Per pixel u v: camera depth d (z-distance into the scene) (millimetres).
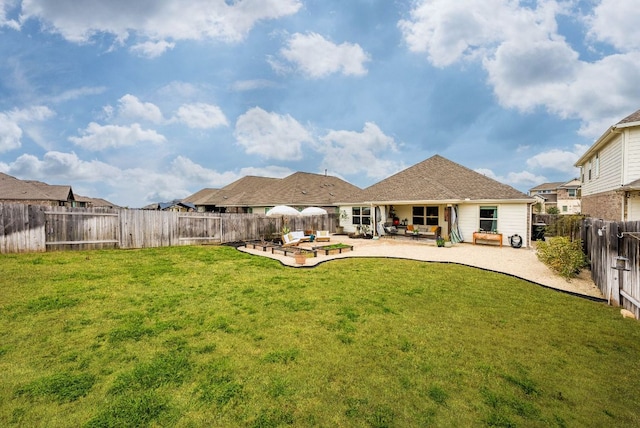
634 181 12359
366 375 3656
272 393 3283
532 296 7000
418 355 4160
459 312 5898
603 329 5113
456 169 20469
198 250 13906
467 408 3088
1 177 29531
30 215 11289
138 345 4355
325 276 8867
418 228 20266
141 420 2857
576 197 47938
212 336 4703
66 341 4430
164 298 6547
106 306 5949
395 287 7680
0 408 2982
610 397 3311
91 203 53594
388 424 2854
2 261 9500
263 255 12992
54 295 6445
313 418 2922
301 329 5008
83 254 11484
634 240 5664
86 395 3203
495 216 16906
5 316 5266
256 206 27703
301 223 21875
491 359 4078
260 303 6328
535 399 3254
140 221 14391
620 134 13414
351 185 34125
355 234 21938
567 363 3998
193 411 2986
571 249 8930
